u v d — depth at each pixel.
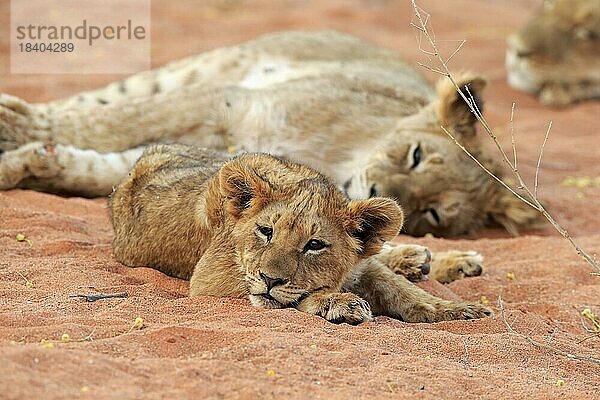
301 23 29.67
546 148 19.41
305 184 9.34
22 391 6.40
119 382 6.86
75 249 10.97
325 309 8.92
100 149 13.97
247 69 16.33
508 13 33.62
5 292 9.21
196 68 16.16
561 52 23.92
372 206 9.34
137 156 13.91
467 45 29.20
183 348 7.82
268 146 14.41
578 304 10.90
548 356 8.83
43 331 7.93
